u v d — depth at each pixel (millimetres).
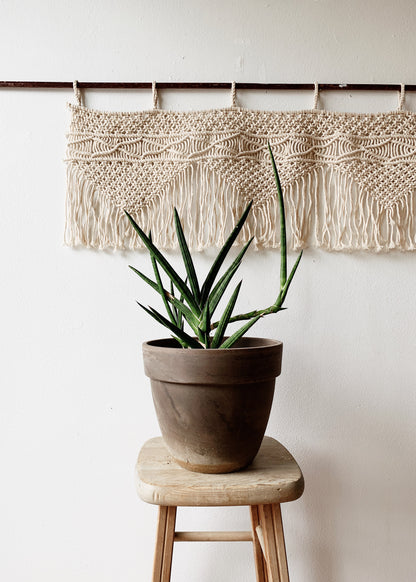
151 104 1038
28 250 1037
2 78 1030
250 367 716
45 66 1035
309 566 1044
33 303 1038
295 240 1016
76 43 1037
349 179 1020
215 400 717
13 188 1035
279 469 786
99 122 1020
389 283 1044
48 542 1037
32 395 1037
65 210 1028
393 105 1046
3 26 1033
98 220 1023
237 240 1019
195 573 1051
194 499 708
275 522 761
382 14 1054
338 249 1025
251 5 1047
